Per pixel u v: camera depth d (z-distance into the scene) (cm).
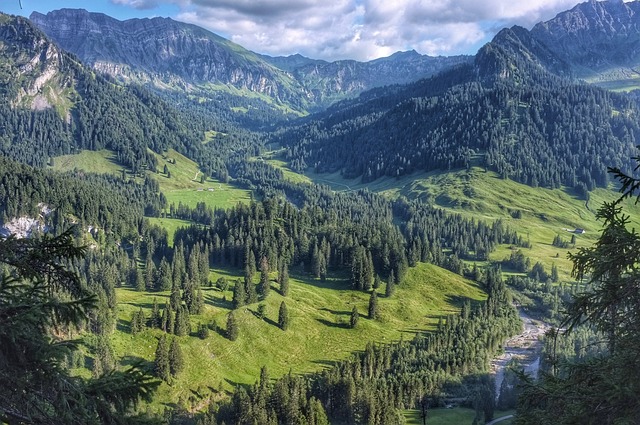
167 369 13500
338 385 12031
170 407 12612
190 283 17662
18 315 1588
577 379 2105
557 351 14088
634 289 1928
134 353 14225
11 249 1761
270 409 10831
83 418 1622
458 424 12106
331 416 11862
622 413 1853
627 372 1859
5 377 1552
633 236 1938
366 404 11444
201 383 14088
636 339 1900
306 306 19912
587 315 2102
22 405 1584
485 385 14025
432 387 13638
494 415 12838
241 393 11131
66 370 1706
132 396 1780
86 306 1794
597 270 2003
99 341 13312
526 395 2234
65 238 1852
